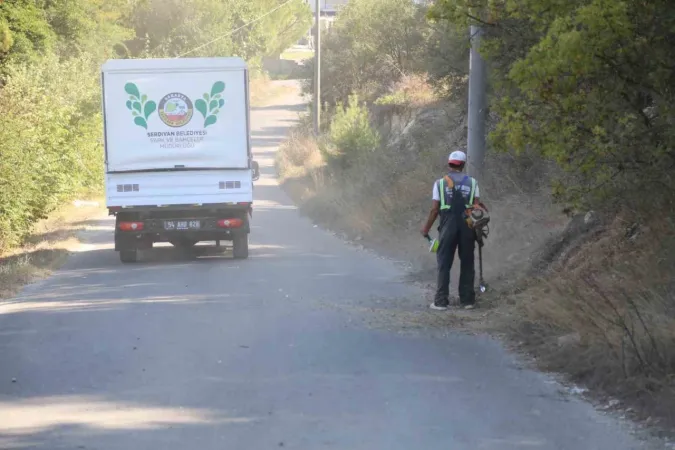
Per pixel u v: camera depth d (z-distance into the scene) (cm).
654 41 2003
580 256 2605
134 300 2923
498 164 4050
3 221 4541
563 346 1978
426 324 2417
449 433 1506
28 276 3588
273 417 1602
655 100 2148
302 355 2070
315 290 3059
